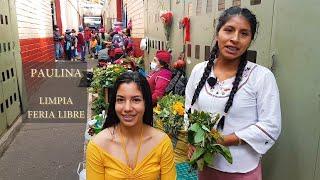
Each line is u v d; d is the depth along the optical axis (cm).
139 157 169
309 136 179
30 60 720
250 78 169
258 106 169
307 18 179
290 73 198
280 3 208
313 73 175
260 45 237
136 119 167
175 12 512
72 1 2619
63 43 1600
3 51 506
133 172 166
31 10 761
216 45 186
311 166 178
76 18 3166
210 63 184
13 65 564
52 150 452
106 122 179
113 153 167
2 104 484
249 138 167
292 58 195
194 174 243
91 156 169
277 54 213
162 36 622
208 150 171
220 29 174
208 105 177
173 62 521
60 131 535
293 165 196
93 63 1511
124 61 667
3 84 496
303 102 185
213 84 178
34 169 393
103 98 513
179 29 485
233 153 174
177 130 257
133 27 1161
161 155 173
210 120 172
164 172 176
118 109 168
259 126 166
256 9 243
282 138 208
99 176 170
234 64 176
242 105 169
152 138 173
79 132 528
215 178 186
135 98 168
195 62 406
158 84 420
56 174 379
